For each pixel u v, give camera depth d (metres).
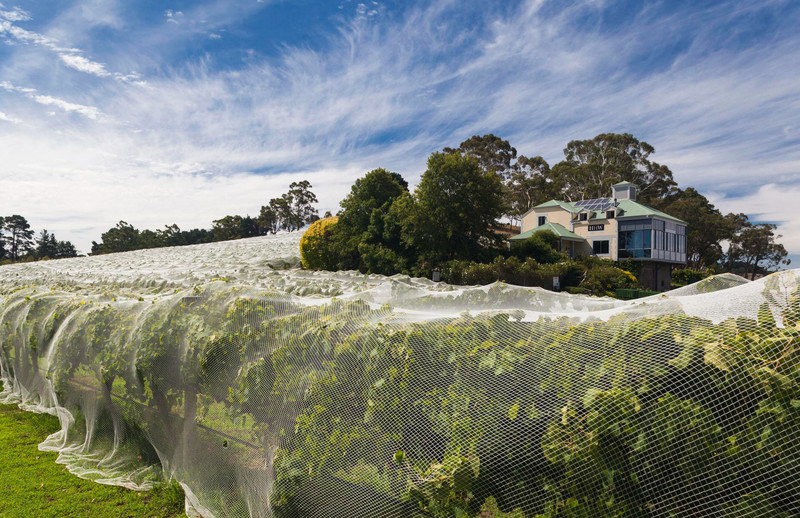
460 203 32.97
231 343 4.39
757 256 78.00
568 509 2.36
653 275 48.25
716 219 64.94
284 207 105.50
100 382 5.96
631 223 47.81
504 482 2.52
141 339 5.40
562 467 2.39
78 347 6.48
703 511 2.10
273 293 4.90
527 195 74.62
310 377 3.57
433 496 2.70
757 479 2.01
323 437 3.32
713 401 2.15
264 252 41.34
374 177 35.12
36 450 6.19
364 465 3.05
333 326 3.69
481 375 2.76
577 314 3.01
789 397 2.00
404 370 3.04
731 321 2.32
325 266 33.91
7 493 4.95
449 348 2.96
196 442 4.60
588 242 50.25
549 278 30.22
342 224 34.47
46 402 7.69
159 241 93.94
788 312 2.20
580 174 73.38
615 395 2.33
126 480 5.24
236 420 4.16
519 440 2.52
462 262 30.64
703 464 2.12
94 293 9.87
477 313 3.10
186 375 4.79
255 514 3.82
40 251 106.88
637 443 2.24
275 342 4.04
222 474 4.27
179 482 4.84
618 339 2.49
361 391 3.21
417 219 32.16
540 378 2.58
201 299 5.01
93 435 6.03
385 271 31.31
